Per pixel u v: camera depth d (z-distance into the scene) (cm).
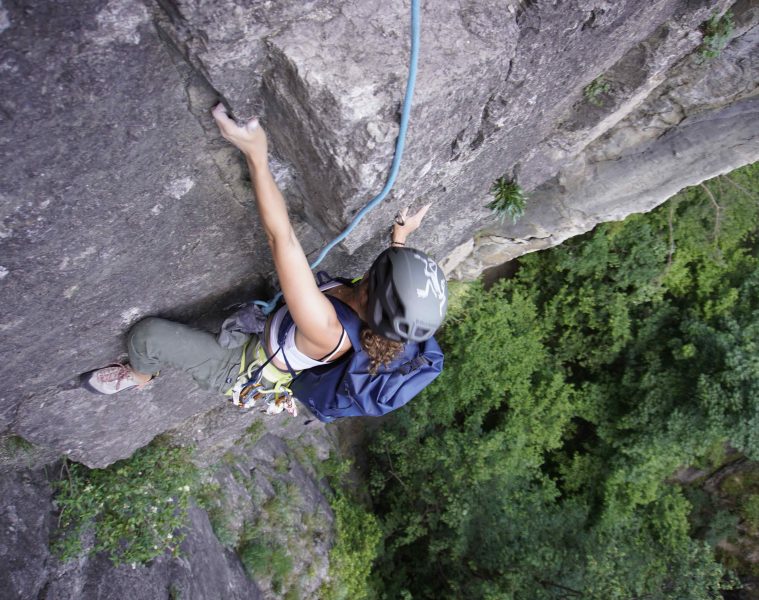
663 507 966
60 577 391
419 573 1025
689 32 317
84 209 208
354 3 179
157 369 300
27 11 146
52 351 272
